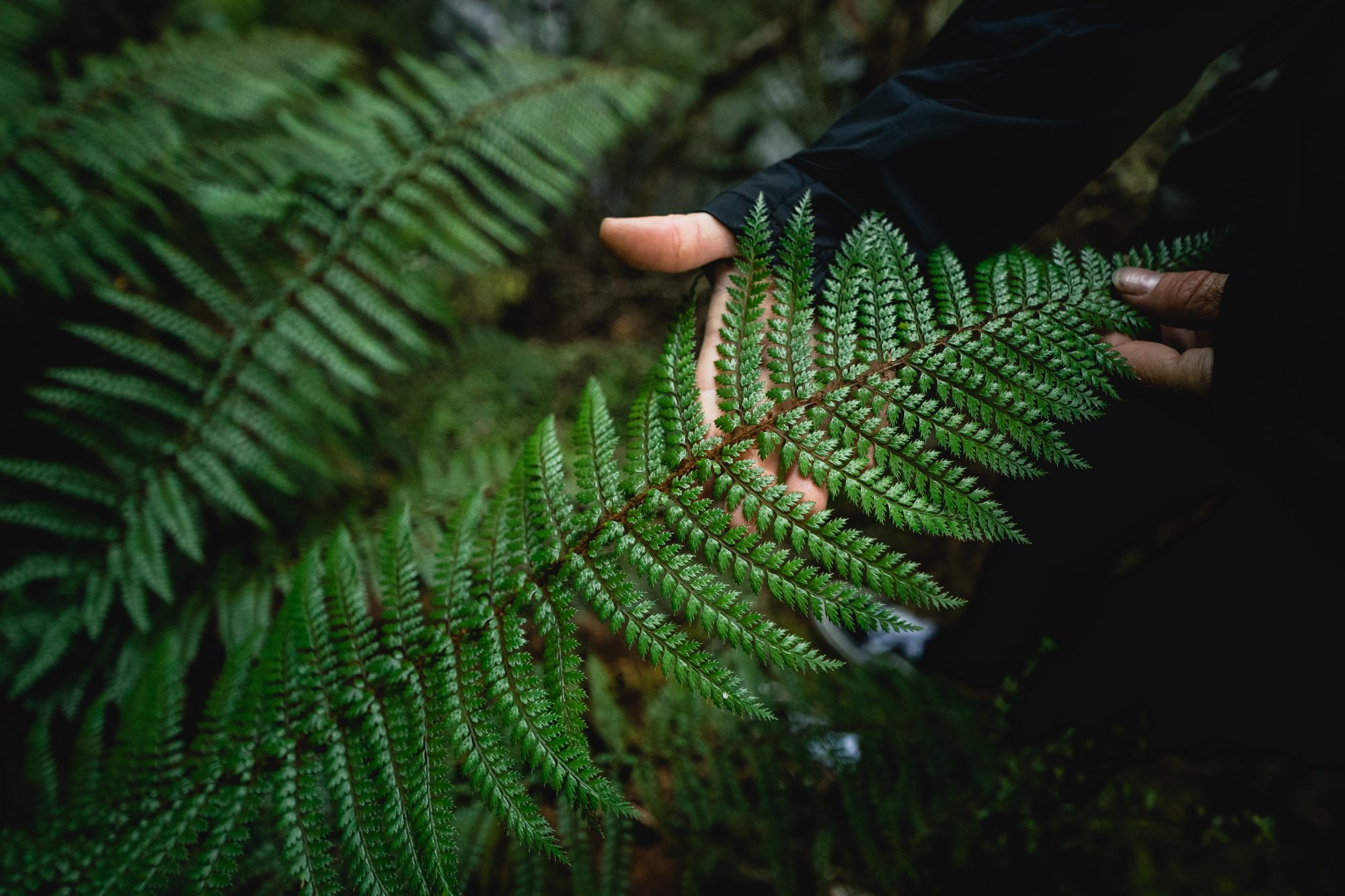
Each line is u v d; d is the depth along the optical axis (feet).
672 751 1.78
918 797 1.76
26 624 1.68
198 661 1.86
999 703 1.88
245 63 2.30
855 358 1.20
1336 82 1.22
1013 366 1.17
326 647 1.32
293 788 1.26
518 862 1.65
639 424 1.23
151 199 1.90
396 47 3.31
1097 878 1.74
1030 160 1.29
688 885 1.71
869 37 3.06
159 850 1.25
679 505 1.19
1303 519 1.19
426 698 1.25
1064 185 1.32
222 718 1.34
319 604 1.34
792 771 1.84
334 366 1.91
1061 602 2.02
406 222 2.04
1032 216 1.34
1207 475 1.69
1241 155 1.44
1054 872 1.76
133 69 2.07
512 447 2.25
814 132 3.42
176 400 1.82
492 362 2.45
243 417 1.87
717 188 3.67
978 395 1.17
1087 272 1.22
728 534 1.16
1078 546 1.91
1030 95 1.26
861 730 1.82
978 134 1.27
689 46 3.51
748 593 2.35
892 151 1.29
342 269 1.97
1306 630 1.63
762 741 1.79
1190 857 1.76
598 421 1.25
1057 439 1.15
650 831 1.82
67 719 1.70
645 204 3.58
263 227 1.97
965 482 1.13
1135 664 1.81
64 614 1.69
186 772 1.31
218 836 1.25
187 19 2.64
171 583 1.85
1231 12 1.21
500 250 3.24
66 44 2.39
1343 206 1.16
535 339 3.15
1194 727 1.74
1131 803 1.79
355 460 2.10
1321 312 1.11
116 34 2.51
